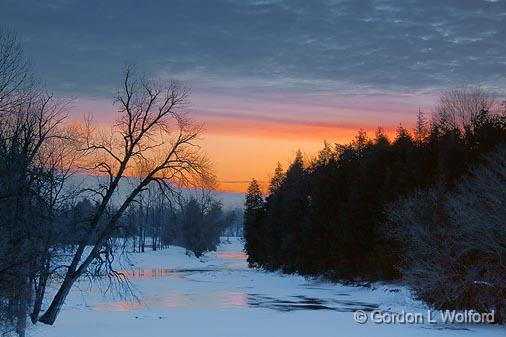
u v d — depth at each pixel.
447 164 43.94
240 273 72.44
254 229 92.56
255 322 26.59
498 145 38.28
